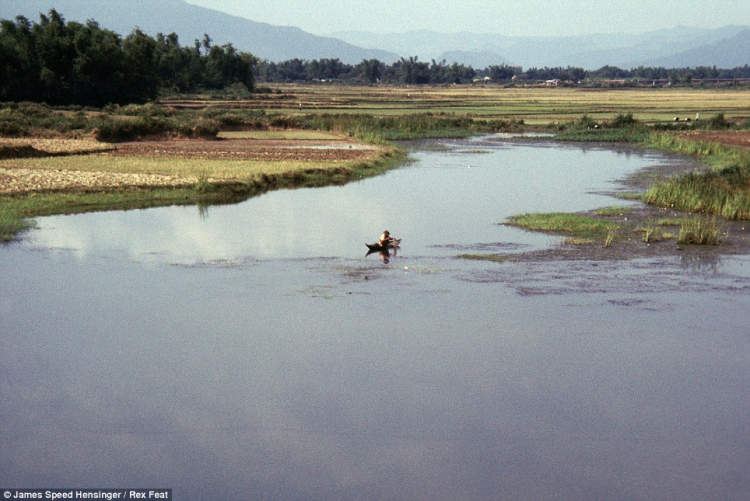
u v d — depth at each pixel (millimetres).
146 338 21219
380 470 14438
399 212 42438
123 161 60469
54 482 13898
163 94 165000
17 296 25156
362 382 18328
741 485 13953
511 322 22641
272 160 64125
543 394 17688
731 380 18516
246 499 13406
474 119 123375
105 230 36438
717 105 166375
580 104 171375
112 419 16422
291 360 19641
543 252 32031
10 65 117875
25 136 79875
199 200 45938
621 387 18078
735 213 40375
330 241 34344
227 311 23625
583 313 23531
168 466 14586
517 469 14500
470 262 30203
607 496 13602
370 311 23609
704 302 24781
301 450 15172
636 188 52375
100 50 124938
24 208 40594
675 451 15180
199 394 17656
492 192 50531
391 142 91312
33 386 18016
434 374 18781
